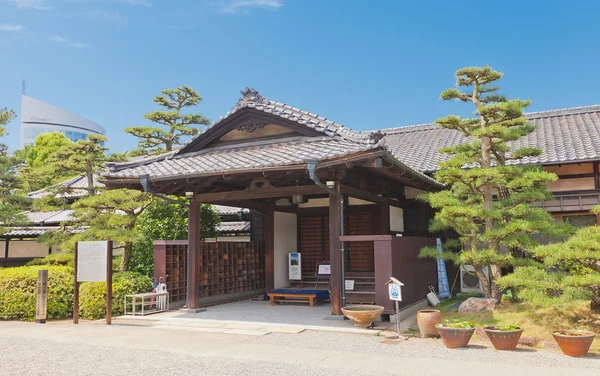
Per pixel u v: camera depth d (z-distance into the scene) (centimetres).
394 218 1258
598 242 674
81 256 987
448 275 1241
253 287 1368
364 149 795
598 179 1116
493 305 845
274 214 1354
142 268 1366
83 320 1020
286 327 864
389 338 761
